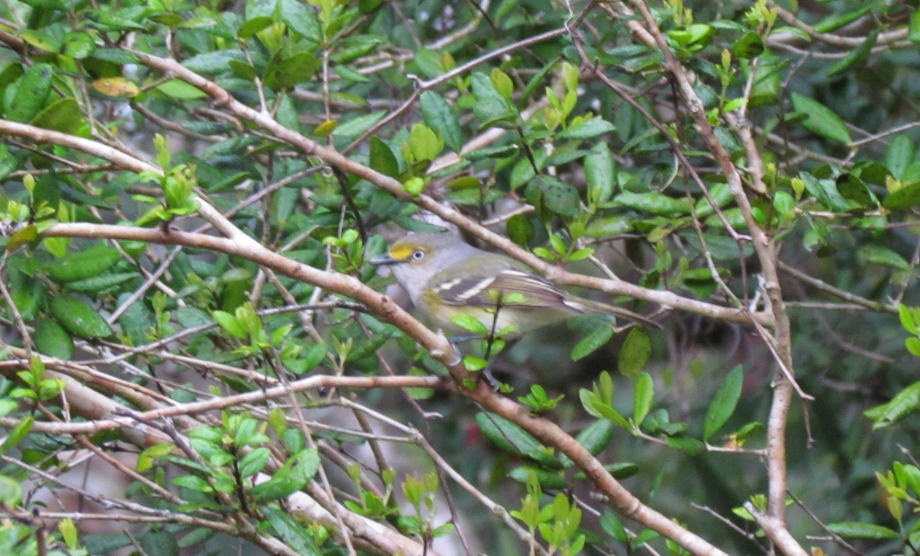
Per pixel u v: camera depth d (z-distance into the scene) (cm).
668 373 1482
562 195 959
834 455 1419
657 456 1484
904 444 1362
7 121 755
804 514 1409
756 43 866
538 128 969
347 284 689
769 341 834
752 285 1418
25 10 1074
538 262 993
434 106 976
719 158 833
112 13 883
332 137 990
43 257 862
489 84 960
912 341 748
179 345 1093
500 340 788
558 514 705
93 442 843
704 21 1228
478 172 1227
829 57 1185
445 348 740
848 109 1379
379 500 814
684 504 1438
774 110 1293
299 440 743
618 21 970
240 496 651
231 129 1013
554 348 1666
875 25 1245
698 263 1383
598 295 1596
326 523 807
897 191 865
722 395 852
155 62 877
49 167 896
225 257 1029
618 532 829
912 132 1399
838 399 1431
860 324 1435
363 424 982
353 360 966
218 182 966
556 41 1231
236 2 1330
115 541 891
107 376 757
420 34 1412
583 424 1605
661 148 980
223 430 671
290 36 972
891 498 764
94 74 977
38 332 810
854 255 1404
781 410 835
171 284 1009
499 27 1312
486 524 1440
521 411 776
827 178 1008
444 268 1095
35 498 1267
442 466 841
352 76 971
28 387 794
